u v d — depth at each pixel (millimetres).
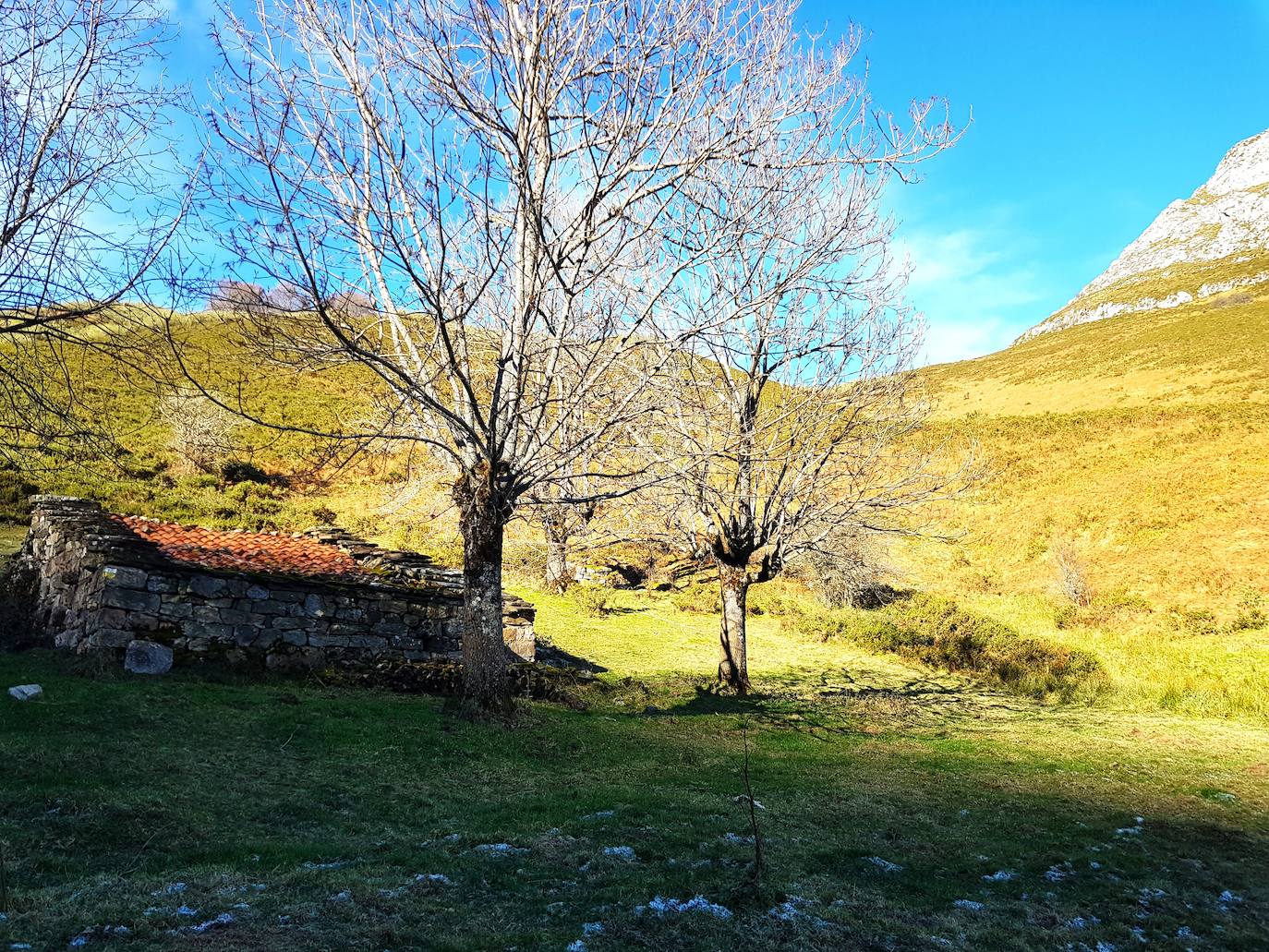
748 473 13734
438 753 7914
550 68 9016
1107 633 21797
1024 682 17703
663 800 7035
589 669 15781
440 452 11328
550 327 9945
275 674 10281
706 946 4008
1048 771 9594
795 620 23750
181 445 29812
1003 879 5555
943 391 71188
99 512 12453
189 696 8555
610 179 9609
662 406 11492
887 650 21250
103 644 9305
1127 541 29406
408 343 9977
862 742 10875
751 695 14312
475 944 3816
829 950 4090
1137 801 8250
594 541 15414
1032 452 42312
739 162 9953
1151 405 46875
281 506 28359
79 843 4848
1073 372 64062
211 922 3836
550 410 11398
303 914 4000
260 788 6324
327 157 8359
